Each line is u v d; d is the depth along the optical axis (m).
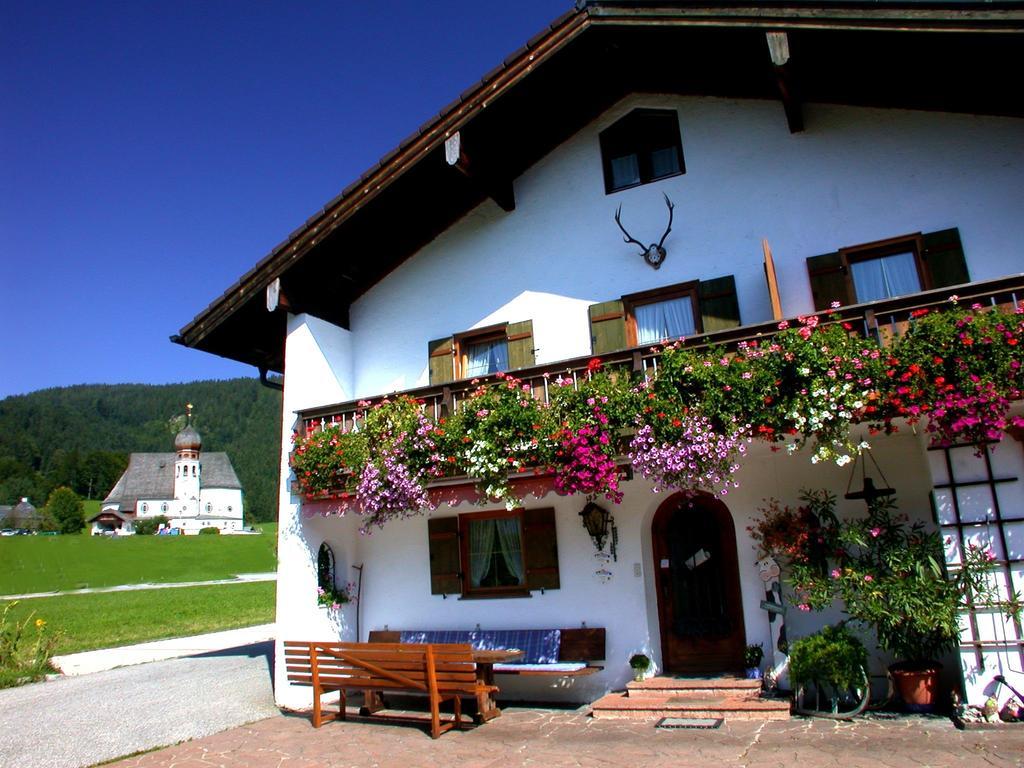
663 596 9.98
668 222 10.70
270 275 11.16
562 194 11.52
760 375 7.74
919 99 9.56
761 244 10.08
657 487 8.55
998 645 7.45
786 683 8.72
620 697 9.07
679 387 8.27
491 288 11.73
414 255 12.46
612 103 11.52
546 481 8.88
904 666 7.98
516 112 10.87
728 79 10.58
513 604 10.52
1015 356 6.94
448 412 10.01
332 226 10.78
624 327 10.55
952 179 9.25
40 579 44.94
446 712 9.45
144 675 13.67
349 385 12.44
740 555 9.34
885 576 7.69
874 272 9.51
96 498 133.38
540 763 7.00
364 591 11.63
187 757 8.07
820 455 7.53
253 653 15.71
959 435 7.30
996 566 7.50
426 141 10.35
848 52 9.04
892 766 6.20
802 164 10.07
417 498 9.52
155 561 54.31
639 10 9.35
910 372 7.13
